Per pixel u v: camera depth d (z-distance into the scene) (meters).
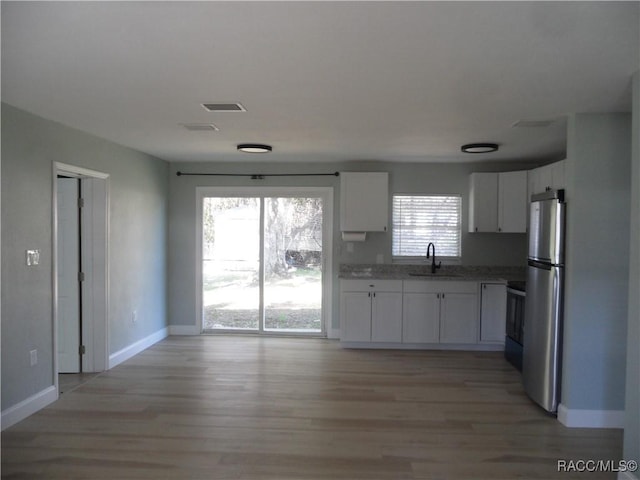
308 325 6.00
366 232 5.80
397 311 5.38
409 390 3.99
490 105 3.07
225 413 3.44
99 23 1.87
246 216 6.02
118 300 4.68
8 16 1.81
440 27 1.90
